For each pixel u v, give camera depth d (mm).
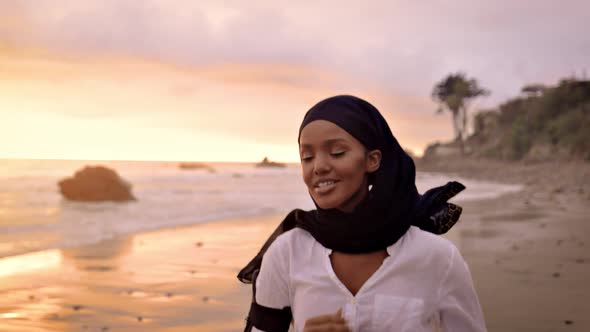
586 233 10797
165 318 5027
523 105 102000
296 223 1558
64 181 19578
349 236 1340
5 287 6199
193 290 6098
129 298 5738
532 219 13891
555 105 83375
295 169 67750
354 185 1337
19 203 18531
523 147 82750
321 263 1367
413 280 1313
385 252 1352
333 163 1331
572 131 72312
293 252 1422
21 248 9125
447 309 1335
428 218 1458
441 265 1326
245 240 10320
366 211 1319
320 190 1344
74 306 5418
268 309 1448
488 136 110375
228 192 26875
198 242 10016
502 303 5375
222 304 5523
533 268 7168
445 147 118750
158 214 15766
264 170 65375
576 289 5965
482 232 11141
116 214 15664
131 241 10133
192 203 19984
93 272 7098
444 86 106125
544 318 4871
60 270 7230
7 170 35938
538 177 47344
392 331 1290
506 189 31641
